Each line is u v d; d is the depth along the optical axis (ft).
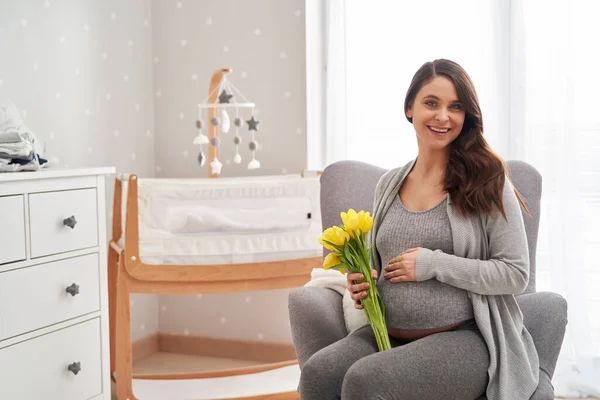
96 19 10.61
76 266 8.00
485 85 10.09
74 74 10.20
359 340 6.07
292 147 11.12
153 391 9.50
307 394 5.70
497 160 6.07
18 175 7.14
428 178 6.33
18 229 7.23
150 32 11.86
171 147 11.89
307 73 11.07
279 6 11.02
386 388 5.26
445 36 10.34
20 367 7.33
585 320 9.63
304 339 6.50
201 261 9.18
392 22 10.60
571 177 9.59
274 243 9.38
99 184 8.30
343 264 6.06
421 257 5.88
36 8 9.46
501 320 5.93
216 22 11.43
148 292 9.11
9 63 9.04
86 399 8.20
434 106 6.16
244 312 11.60
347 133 10.78
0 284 7.06
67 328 7.91
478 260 5.83
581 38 9.65
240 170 11.45
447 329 5.98
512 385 5.70
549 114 9.65
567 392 9.79
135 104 11.53
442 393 5.48
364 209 7.63
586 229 9.77
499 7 9.94
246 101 11.35
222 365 11.41
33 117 9.46
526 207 6.89
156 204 9.02
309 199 9.46
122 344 8.96
